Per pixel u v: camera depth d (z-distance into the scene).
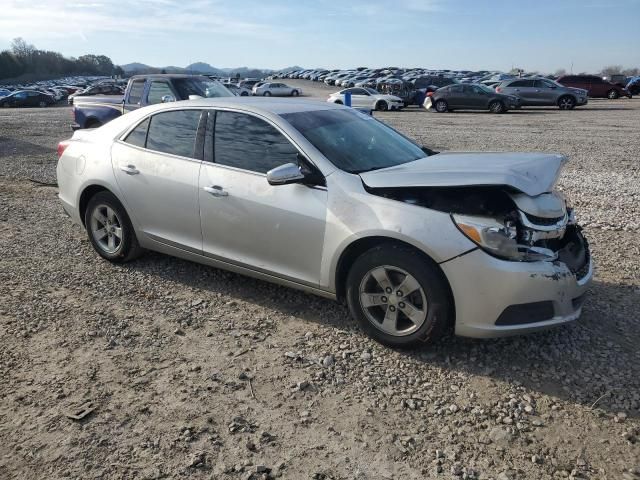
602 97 37.19
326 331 3.99
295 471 2.66
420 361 3.60
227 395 3.25
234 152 4.30
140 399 3.20
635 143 14.64
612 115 24.23
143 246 5.01
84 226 5.46
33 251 5.71
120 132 5.07
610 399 3.18
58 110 34.41
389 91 32.72
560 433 2.91
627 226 6.55
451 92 28.22
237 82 57.25
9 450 2.79
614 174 10.27
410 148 4.71
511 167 3.63
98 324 4.11
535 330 3.42
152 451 2.79
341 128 4.39
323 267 3.84
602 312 4.24
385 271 3.59
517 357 3.62
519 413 3.07
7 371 3.48
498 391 3.27
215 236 4.38
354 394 3.26
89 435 2.89
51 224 6.73
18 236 6.23
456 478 2.62
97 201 5.18
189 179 4.46
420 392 3.28
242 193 4.14
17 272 5.11
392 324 3.65
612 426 2.95
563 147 13.97
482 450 2.80
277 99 4.88
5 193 8.46
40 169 10.66
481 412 3.08
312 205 3.83
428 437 2.90
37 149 13.75
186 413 3.08
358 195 3.69
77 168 5.31
